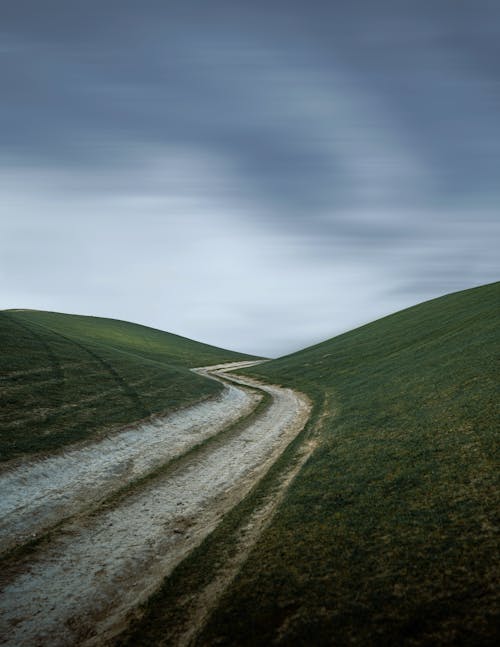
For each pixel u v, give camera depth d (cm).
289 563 1548
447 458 2216
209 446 3503
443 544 1494
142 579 1680
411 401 3525
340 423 3562
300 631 1216
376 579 1379
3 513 2208
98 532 2088
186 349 13788
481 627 1121
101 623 1430
